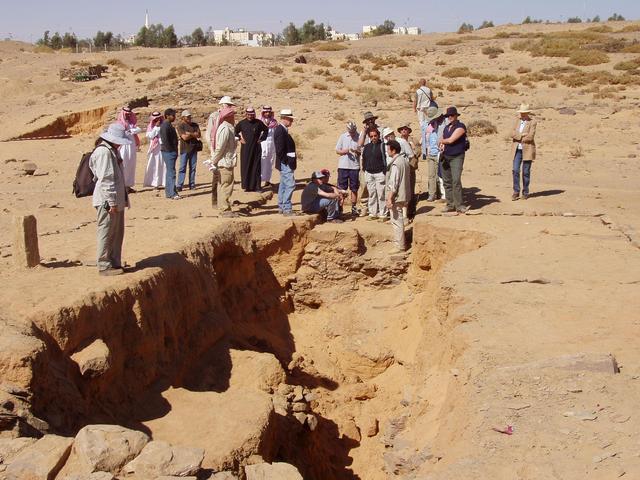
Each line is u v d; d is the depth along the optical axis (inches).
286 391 422.9
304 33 4256.9
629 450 219.0
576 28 2723.9
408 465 298.0
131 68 2327.8
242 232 537.3
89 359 307.6
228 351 428.8
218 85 1526.8
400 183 522.3
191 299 422.9
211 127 607.8
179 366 385.1
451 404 287.1
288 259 555.2
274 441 352.2
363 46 2472.9
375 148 570.6
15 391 263.1
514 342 304.2
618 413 240.4
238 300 520.7
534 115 1186.6
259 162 655.8
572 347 296.7
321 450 439.8
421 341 426.3
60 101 1593.3
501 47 2106.3
